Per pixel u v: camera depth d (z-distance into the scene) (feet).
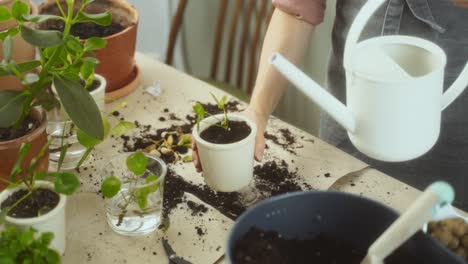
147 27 7.38
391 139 2.60
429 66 2.60
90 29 4.06
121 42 3.85
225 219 3.11
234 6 6.54
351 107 2.65
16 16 2.82
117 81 4.06
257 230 2.33
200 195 3.27
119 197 2.98
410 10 3.81
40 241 2.51
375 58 2.59
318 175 3.37
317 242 2.40
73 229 3.07
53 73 2.81
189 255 2.90
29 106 2.97
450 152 4.26
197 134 3.08
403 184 3.31
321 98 2.63
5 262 2.42
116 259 2.90
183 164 3.50
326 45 6.33
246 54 7.27
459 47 3.87
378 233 2.30
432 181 4.42
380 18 3.90
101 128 2.78
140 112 3.94
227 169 3.06
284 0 3.71
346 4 4.05
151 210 2.97
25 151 2.72
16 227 2.68
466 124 4.11
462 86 2.63
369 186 3.30
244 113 3.60
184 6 6.24
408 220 1.91
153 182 2.89
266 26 6.19
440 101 2.62
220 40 6.42
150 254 2.93
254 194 3.26
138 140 3.69
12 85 3.60
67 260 2.90
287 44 3.75
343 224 2.36
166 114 3.92
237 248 2.28
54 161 3.49
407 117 2.53
